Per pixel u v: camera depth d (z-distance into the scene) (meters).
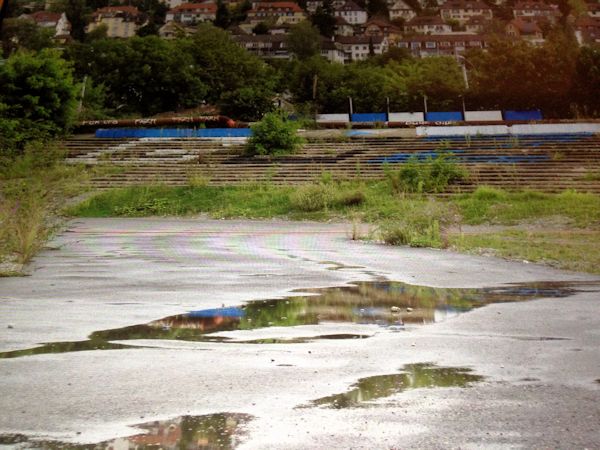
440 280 9.33
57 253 13.38
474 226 23.39
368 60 109.81
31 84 41.47
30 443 2.69
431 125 47.66
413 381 3.69
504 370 3.97
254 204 29.94
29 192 12.83
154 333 5.20
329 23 196.75
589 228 21.81
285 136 38.69
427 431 2.84
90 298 7.26
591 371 3.96
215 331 5.31
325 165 35.84
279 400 3.30
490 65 71.19
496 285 8.77
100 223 24.92
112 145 41.78
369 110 71.75
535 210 25.77
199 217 28.88
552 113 68.56
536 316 6.14
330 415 3.06
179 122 47.47
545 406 3.21
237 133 43.34
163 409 3.15
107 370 3.92
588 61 66.31
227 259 12.41
